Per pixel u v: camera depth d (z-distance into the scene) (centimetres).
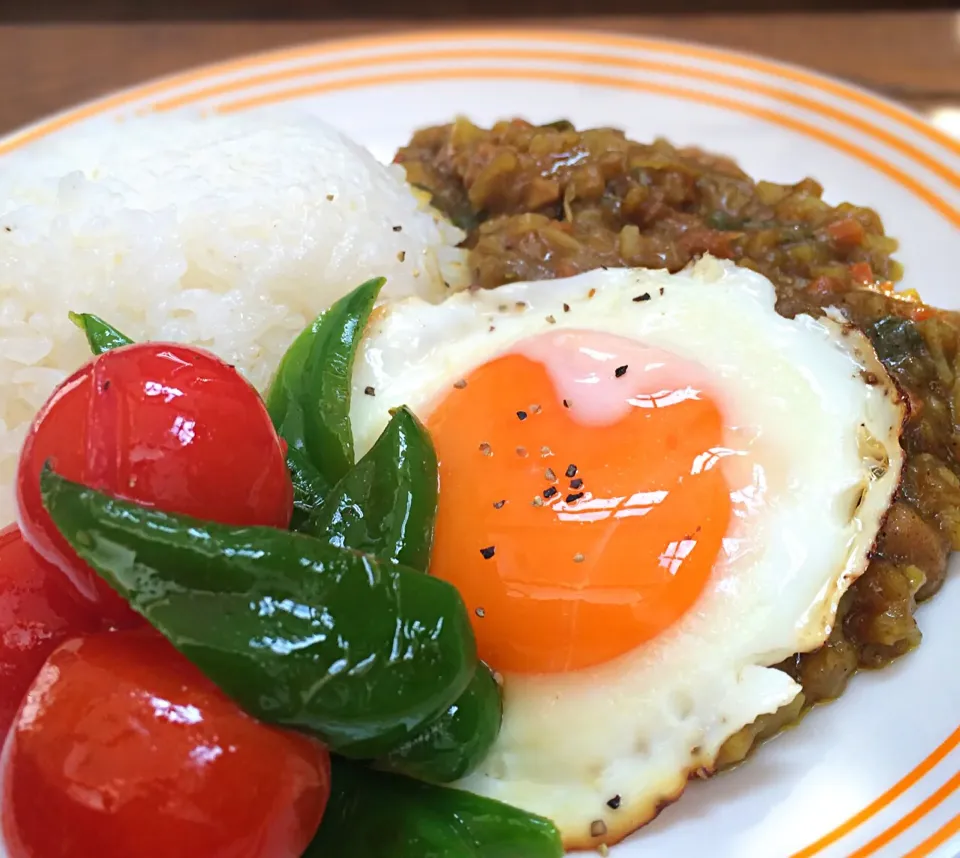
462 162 23
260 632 11
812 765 14
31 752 11
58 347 18
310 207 20
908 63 28
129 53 32
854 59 28
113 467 12
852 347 16
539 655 14
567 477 14
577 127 26
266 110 24
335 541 14
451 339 17
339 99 28
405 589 12
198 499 12
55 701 11
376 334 17
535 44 28
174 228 19
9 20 41
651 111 26
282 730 11
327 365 16
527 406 15
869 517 14
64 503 11
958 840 13
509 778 14
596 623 14
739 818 14
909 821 13
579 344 16
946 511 17
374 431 16
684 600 14
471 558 14
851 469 15
